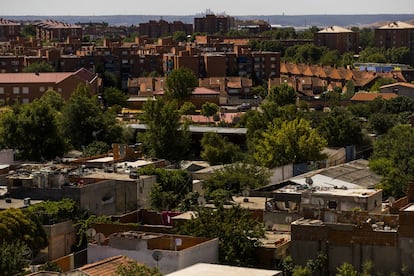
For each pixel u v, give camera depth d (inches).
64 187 3924.7
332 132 6747.1
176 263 2787.9
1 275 2824.8
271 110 7411.4
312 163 5634.8
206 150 6225.4
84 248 3535.9
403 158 5255.9
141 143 6776.6
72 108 6875.0
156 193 4156.0
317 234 3093.0
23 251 3097.9
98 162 5012.3
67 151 6368.1
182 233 3147.1
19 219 3309.5
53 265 3034.0
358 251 3058.6
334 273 3073.3
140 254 2866.6
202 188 4606.3
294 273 2923.2
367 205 3617.1
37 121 6210.6
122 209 4143.7
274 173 5378.9
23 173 4308.6
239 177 4616.1
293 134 5718.5
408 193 3722.9
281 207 3710.6
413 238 3011.8
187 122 7003.0
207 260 2913.4
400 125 6820.9
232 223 3107.8
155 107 6673.2
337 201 3651.6
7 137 6195.9
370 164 5128.0
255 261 3058.6
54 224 3523.6
